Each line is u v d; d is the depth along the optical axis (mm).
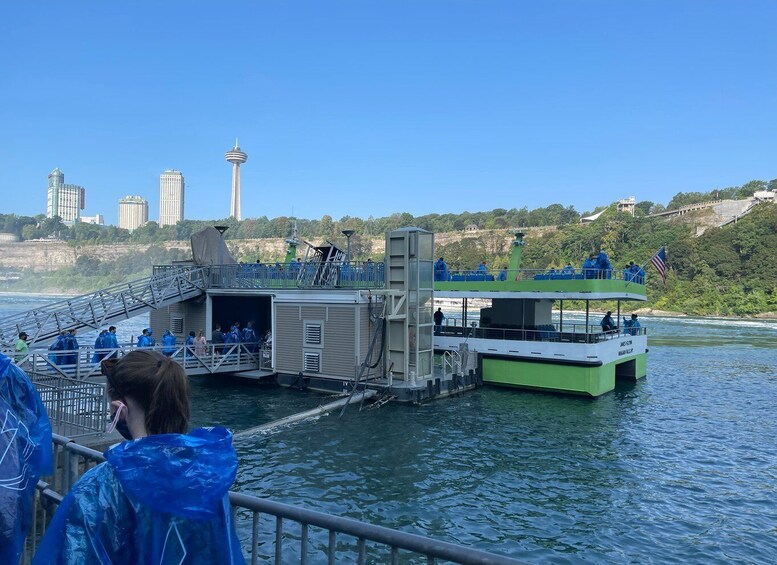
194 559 2156
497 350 27656
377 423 20094
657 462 16594
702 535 11688
